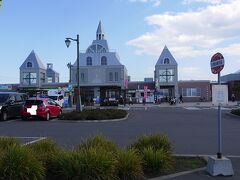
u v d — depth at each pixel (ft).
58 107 104.63
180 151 45.60
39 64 308.81
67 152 28.19
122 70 291.79
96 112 98.73
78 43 118.32
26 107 97.09
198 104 223.92
